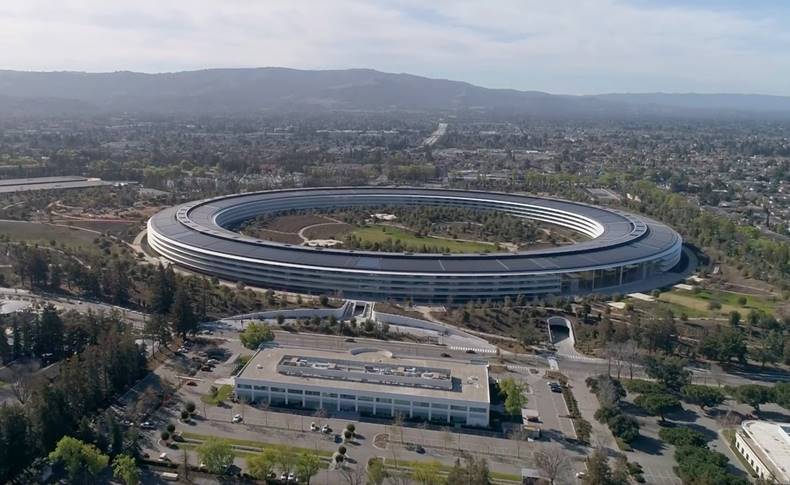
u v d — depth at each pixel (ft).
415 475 625.41
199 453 649.61
